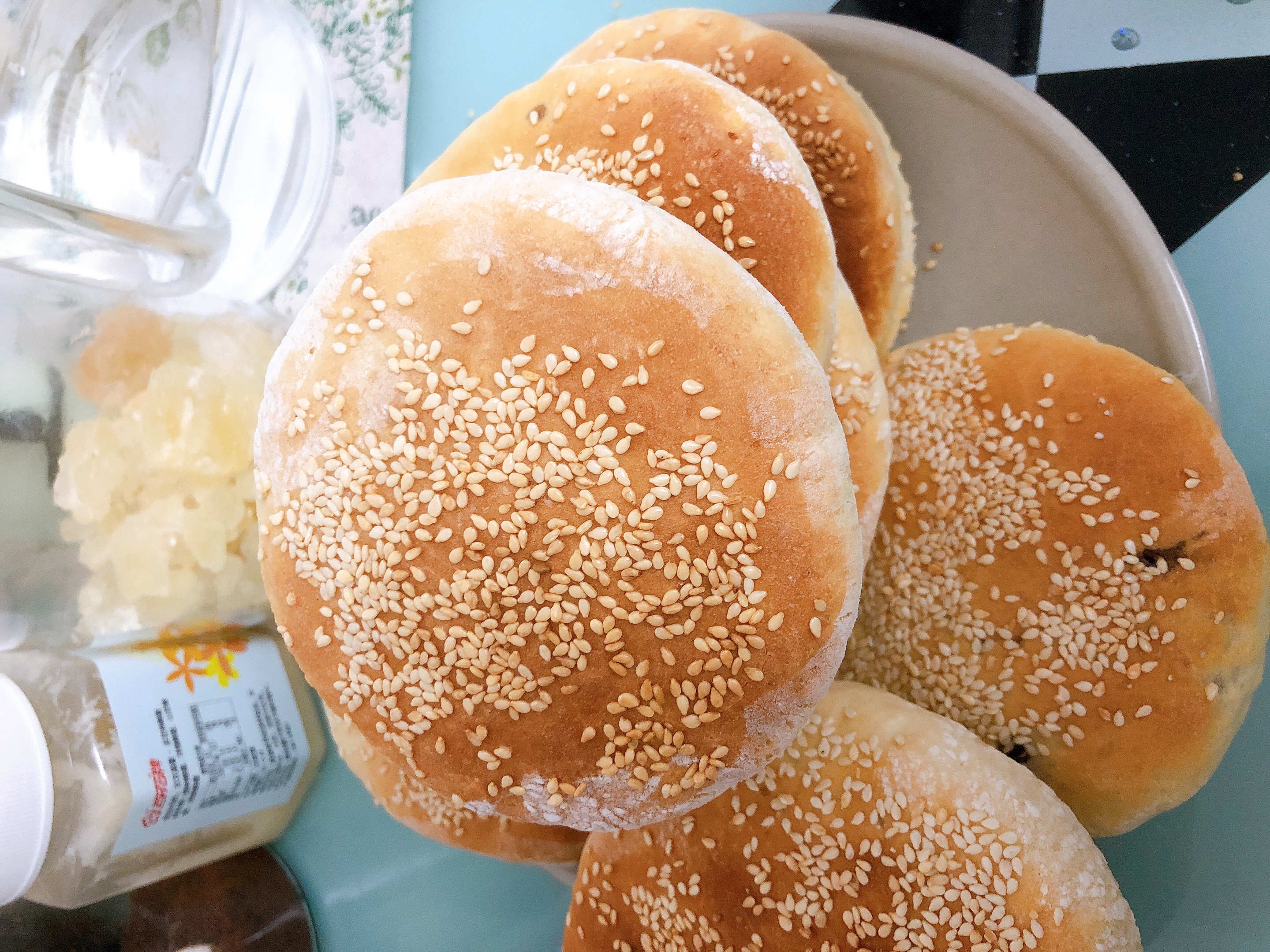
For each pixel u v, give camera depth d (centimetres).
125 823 23
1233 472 21
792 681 18
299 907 29
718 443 18
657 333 18
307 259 29
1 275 23
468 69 29
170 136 25
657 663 19
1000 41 25
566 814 20
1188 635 22
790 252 20
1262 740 23
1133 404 22
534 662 19
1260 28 23
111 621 25
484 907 29
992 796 21
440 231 19
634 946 23
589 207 18
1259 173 23
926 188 25
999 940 20
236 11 26
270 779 27
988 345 24
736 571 18
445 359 19
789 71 23
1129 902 24
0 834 21
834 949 21
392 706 20
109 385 24
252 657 27
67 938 25
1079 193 23
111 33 24
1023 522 23
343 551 20
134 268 24
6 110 24
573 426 18
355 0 29
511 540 19
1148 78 24
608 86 21
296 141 26
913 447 24
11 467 23
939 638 24
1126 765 22
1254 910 22
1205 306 24
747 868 22
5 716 22
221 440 25
